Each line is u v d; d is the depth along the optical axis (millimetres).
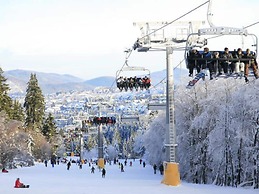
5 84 89375
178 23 31547
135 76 40125
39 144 103625
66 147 166125
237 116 44188
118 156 160500
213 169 46406
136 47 32938
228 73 21797
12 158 65812
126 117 65750
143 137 74750
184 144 50594
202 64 21641
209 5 20781
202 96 51875
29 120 109625
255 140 42594
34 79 111875
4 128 66188
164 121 63875
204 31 20859
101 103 78250
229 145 44281
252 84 43656
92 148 153125
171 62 35062
